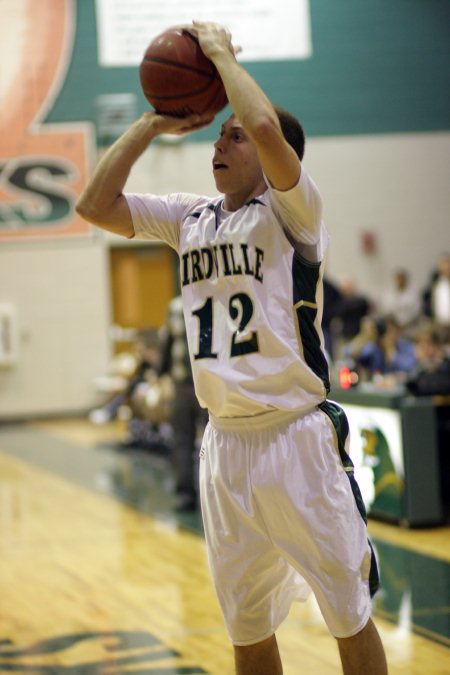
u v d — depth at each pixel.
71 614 7.02
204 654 5.93
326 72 24.06
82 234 23.53
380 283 24.44
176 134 3.92
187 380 11.23
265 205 3.67
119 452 17.06
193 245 3.80
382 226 24.39
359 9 24.06
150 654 5.96
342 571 3.62
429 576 7.68
